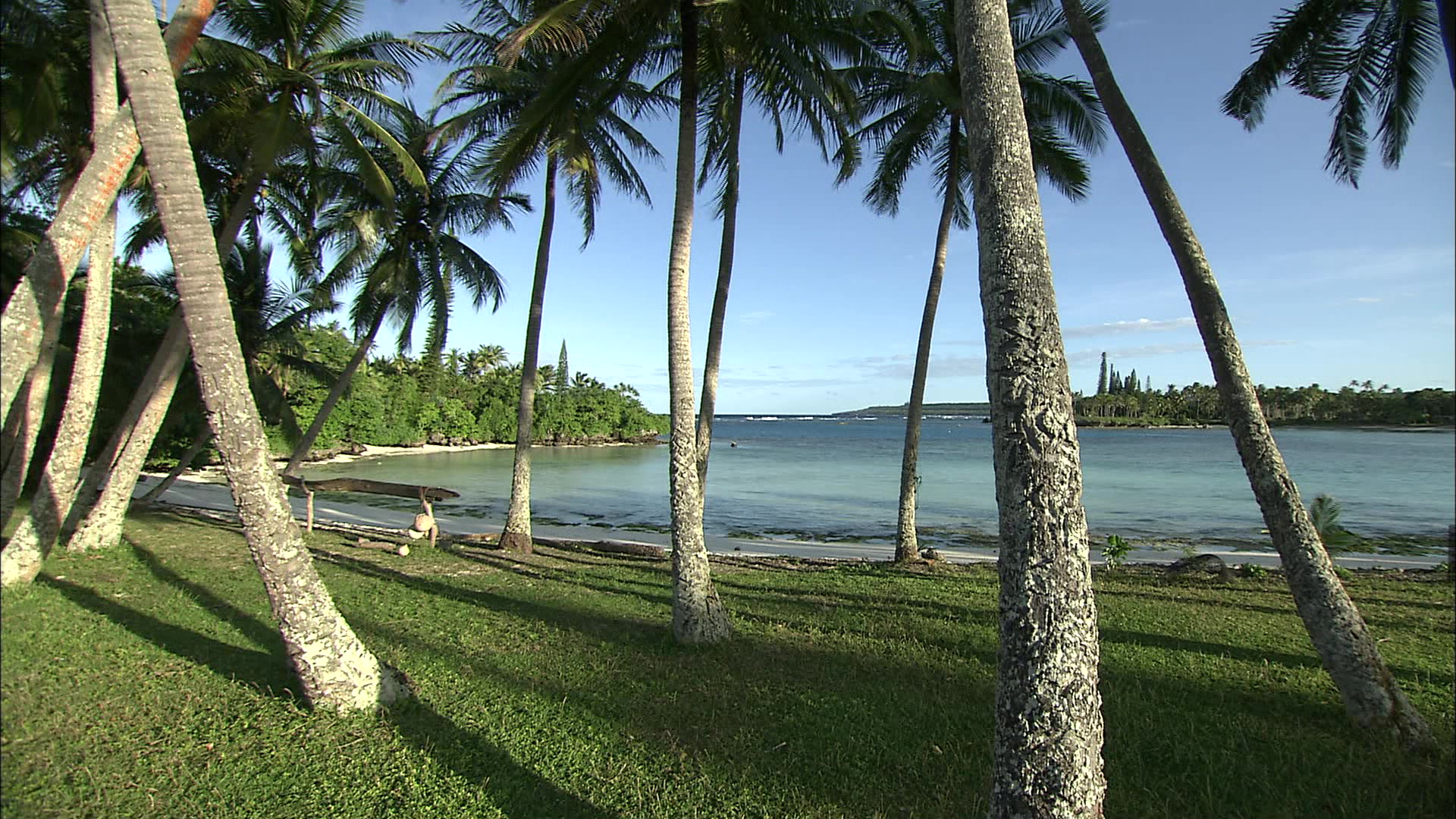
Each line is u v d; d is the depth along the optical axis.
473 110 12.98
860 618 8.39
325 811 3.78
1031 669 2.89
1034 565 2.93
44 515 8.66
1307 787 4.35
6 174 10.87
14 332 6.57
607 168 14.38
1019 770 2.88
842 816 3.87
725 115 10.49
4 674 5.43
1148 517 23.72
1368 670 5.17
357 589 9.31
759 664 6.40
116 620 7.05
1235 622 8.42
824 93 8.27
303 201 17.47
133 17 4.65
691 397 7.45
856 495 31.67
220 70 11.56
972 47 3.37
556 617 8.14
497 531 19.11
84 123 11.06
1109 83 6.43
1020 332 3.03
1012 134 3.24
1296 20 7.97
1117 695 5.81
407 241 17.30
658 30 8.16
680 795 4.05
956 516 24.97
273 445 42.69
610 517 24.69
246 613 7.52
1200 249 5.96
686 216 7.62
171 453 27.77
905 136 13.05
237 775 4.11
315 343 45.72
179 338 11.80
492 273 18.12
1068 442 2.99
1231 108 8.63
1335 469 41.81
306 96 12.98
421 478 39.19
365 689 5.07
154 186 4.68
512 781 4.14
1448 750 4.85
